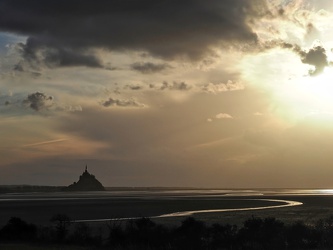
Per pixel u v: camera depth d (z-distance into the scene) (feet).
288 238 111.14
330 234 112.37
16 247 112.16
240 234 114.01
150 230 121.29
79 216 276.21
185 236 113.29
